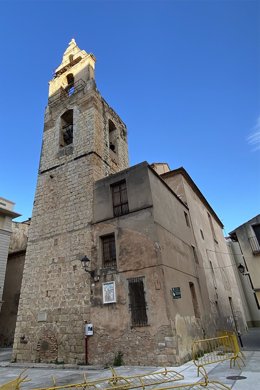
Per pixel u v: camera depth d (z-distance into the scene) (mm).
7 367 12656
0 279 22922
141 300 11555
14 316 23188
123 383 7770
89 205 15531
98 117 20016
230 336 10930
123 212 14141
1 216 24984
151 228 12633
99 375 9320
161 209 14148
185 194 20406
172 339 10289
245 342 17266
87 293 13141
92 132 18578
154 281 11539
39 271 15383
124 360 10898
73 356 12148
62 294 13891
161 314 10836
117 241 13375
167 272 12070
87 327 12180
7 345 22172
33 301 14672
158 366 10094
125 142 23906
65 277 14242
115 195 15047
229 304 24391
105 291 12594
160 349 10344
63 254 15000
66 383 8453
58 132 20703
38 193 18422
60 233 15789
